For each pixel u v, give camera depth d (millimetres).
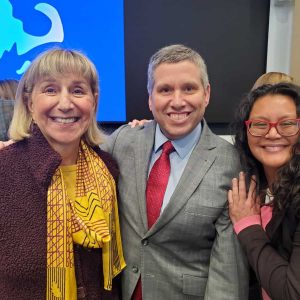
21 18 2850
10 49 2900
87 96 990
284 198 937
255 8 2936
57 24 2859
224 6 2934
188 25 2963
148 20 2955
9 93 2125
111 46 2916
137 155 1202
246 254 1048
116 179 1190
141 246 1128
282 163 1025
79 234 988
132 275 1159
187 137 1149
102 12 2854
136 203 1142
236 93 3082
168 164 1164
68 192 1044
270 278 915
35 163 964
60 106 942
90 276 1052
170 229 1074
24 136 1000
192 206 1063
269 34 2963
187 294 1113
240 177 1098
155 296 1134
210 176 1095
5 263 915
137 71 3033
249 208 1075
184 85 1073
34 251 929
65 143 1004
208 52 3010
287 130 1003
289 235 937
